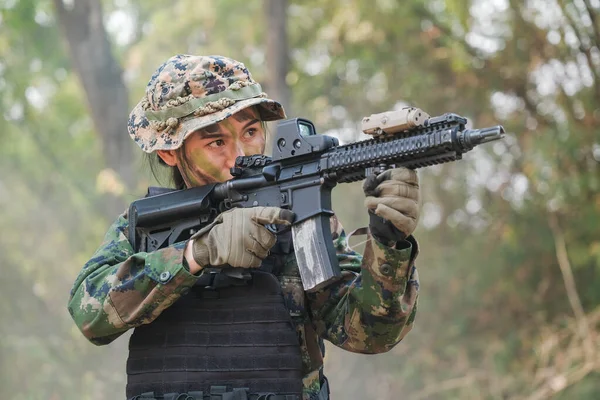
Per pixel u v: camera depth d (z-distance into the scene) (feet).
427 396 53.98
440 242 60.64
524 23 51.01
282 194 13.20
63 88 83.66
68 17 60.54
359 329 13.20
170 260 13.07
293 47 68.39
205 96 13.98
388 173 11.95
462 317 56.49
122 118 60.49
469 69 55.62
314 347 14.02
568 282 48.01
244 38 69.72
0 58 81.05
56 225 93.81
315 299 13.91
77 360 67.26
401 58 61.41
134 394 13.69
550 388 42.06
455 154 11.64
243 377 13.26
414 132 11.89
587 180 47.85
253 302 13.41
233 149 14.10
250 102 13.94
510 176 56.08
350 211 66.80
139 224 14.25
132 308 13.25
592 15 43.93
